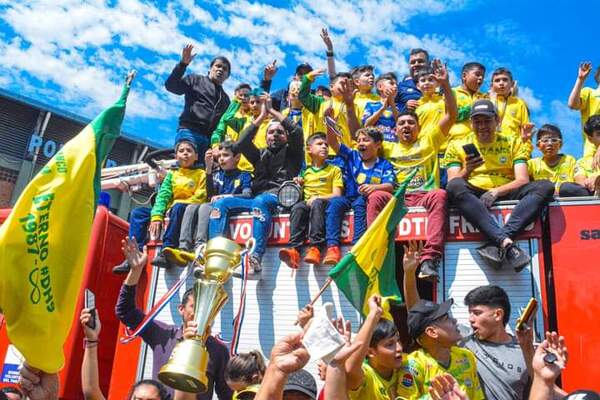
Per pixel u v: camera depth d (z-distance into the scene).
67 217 3.40
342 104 7.77
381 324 3.61
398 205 4.74
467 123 7.24
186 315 4.56
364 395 3.43
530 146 6.98
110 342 6.41
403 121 6.26
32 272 3.21
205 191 6.66
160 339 5.20
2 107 20.36
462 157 5.87
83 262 3.42
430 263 4.88
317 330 2.64
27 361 3.17
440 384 2.74
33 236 3.26
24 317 3.14
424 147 6.15
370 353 3.60
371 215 5.35
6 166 20.31
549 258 4.72
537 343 4.38
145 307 5.86
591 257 4.54
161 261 5.85
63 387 5.80
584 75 6.94
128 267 6.26
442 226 4.96
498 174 5.64
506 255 4.73
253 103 8.48
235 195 6.48
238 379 4.04
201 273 3.13
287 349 2.56
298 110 8.20
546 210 4.79
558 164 6.84
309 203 5.60
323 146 6.29
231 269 3.07
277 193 5.91
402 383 3.63
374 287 4.58
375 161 6.07
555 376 2.93
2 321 6.04
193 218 6.09
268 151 6.82
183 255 5.80
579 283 4.49
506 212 5.04
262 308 5.33
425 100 7.57
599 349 4.29
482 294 4.13
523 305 4.64
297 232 5.46
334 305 5.11
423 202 5.15
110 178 9.73
